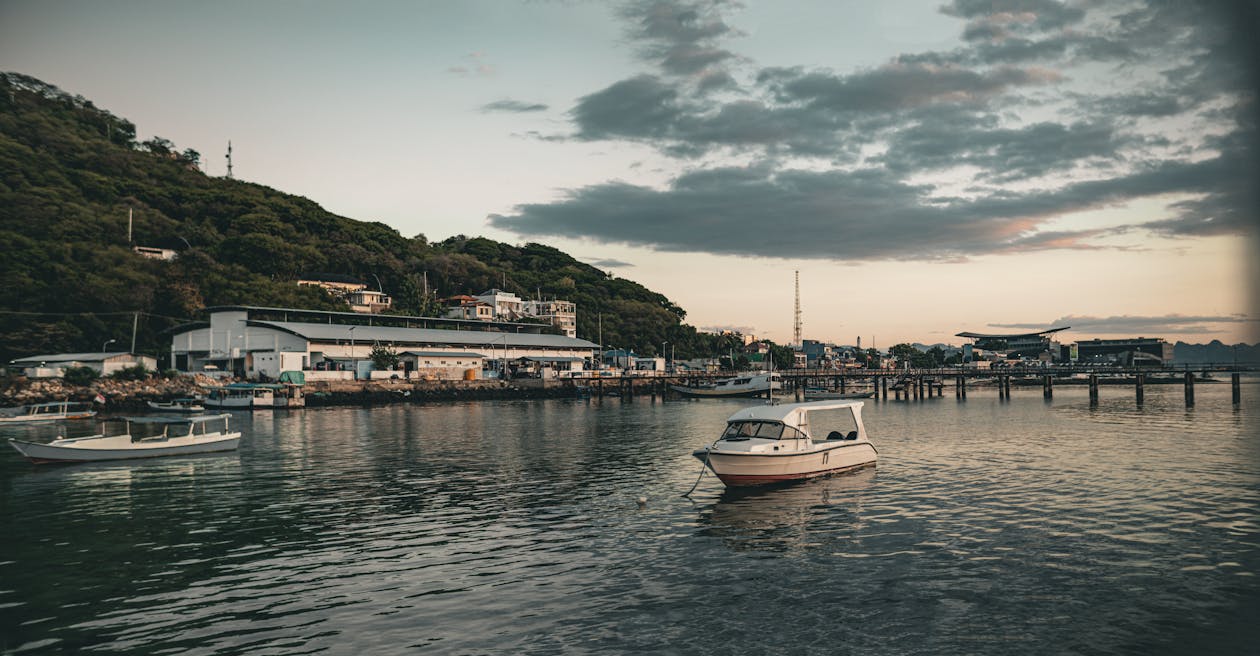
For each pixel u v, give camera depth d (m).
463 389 116.44
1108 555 21.97
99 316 118.31
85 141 181.75
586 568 20.97
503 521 26.92
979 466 39.81
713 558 21.89
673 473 37.97
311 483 35.25
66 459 41.84
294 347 110.69
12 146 154.00
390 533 25.17
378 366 114.31
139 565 21.44
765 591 18.86
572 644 15.55
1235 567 20.72
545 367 141.12
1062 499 30.34
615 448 49.44
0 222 124.81
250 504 30.23
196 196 175.38
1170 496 30.80
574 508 29.12
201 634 16.20
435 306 173.12
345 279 167.50
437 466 40.72
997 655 15.01
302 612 17.55
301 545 23.62
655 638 15.85
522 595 18.64
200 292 134.50
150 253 146.75
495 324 166.00
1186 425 65.25
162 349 122.50
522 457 44.59
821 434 60.97
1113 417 76.50
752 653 15.05
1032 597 18.34
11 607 17.94
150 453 44.44
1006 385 126.50
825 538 24.20
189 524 26.67
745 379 129.88
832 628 16.38
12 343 107.81
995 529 25.27
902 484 34.12
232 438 48.16
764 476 33.16
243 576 20.36
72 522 27.09
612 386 140.25
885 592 18.75
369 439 55.81
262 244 155.50
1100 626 16.52
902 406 103.19
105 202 157.50
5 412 77.38
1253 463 40.19
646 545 23.44
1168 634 16.06
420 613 17.44
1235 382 100.88
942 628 16.38
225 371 110.25
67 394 86.62
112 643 15.73
